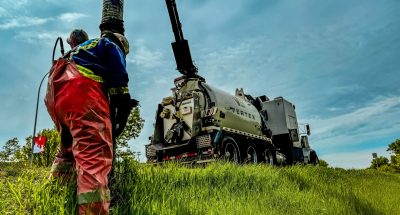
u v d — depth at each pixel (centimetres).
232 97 1140
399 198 809
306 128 1644
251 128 1186
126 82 225
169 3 1069
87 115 202
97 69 214
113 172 270
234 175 491
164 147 952
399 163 4947
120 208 246
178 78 1048
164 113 975
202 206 304
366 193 736
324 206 439
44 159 701
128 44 270
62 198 217
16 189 237
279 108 1461
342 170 1341
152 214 248
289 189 521
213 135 923
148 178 331
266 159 1233
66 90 204
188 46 1090
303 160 1495
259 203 383
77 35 268
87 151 198
